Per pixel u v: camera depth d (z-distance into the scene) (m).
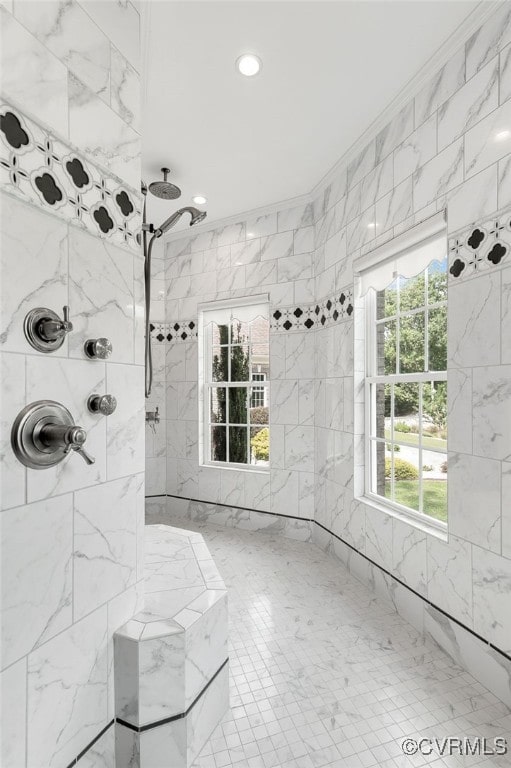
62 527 1.06
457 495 1.75
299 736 1.38
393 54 1.82
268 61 1.85
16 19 0.94
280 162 2.70
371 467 2.57
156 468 3.90
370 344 2.58
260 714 1.48
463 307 1.72
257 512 3.40
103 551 1.20
